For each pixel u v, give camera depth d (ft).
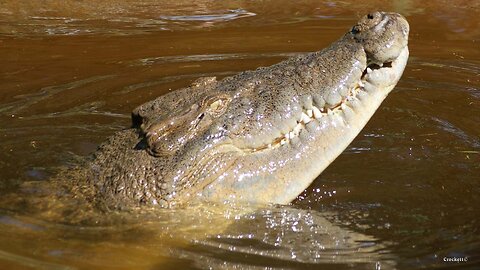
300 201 42.91
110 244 38.34
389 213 42.01
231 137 40.63
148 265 37.01
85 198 41.06
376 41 42.47
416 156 49.21
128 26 80.94
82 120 55.77
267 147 41.19
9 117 56.49
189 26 80.43
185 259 37.55
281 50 70.44
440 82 62.95
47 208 41.11
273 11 85.25
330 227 40.45
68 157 48.42
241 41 74.23
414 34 76.38
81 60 70.23
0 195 43.14
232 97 41.65
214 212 39.91
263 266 36.99
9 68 68.28
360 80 42.96
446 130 53.36
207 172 40.22
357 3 86.89
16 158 48.44
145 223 39.32
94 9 86.74
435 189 44.80
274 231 39.78
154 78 64.39
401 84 62.49
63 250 37.83
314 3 87.35
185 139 40.57
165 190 39.81
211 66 66.69
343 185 44.98
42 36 77.92
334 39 73.72
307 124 41.68
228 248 38.50
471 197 43.86
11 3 88.02
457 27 78.54
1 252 37.58
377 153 49.60
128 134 43.06
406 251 38.19
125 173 40.73
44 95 61.36
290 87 41.70
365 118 42.88
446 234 39.78
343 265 37.06
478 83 62.85
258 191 40.68
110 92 61.62
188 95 42.39
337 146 41.98
